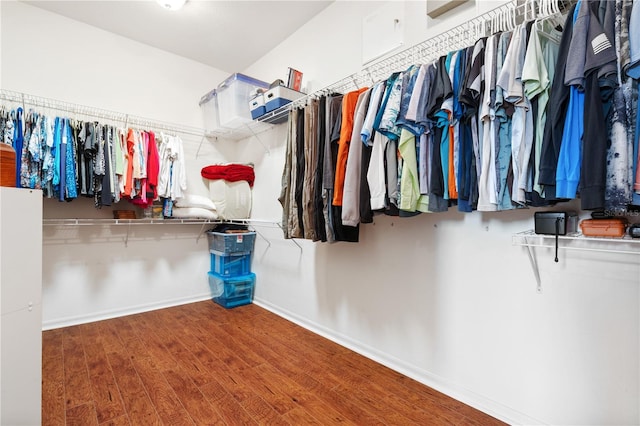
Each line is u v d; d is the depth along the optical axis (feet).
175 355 6.75
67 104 8.44
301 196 6.64
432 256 5.78
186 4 7.98
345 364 6.50
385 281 6.56
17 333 3.47
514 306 4.76
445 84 4.21
